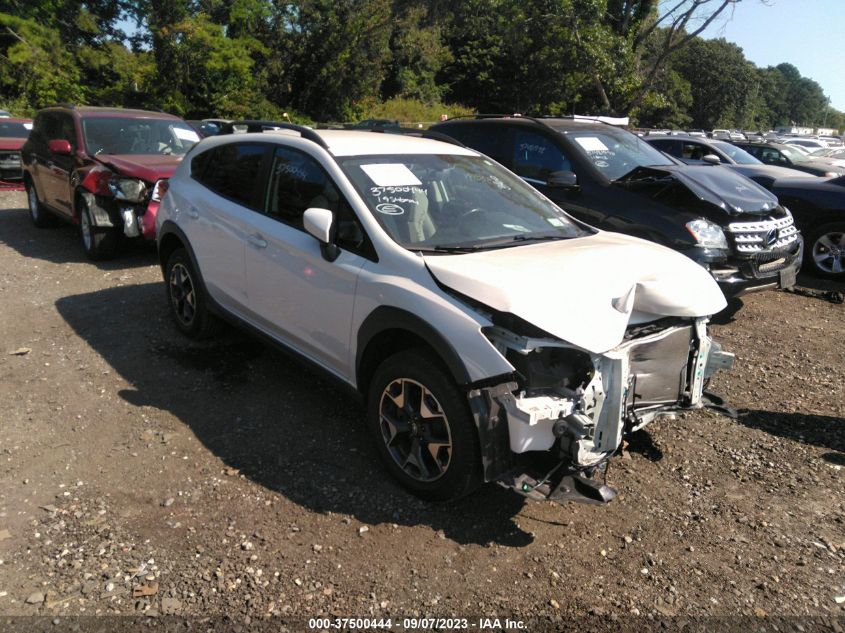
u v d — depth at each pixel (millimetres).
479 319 3051
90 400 4418
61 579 2840
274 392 4625
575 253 3658
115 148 8234
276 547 3078
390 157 4219
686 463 3977
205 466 3705
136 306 6281
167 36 29047
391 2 36531
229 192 4797
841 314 7184
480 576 2959
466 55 45656
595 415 3088
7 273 7266
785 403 4848
